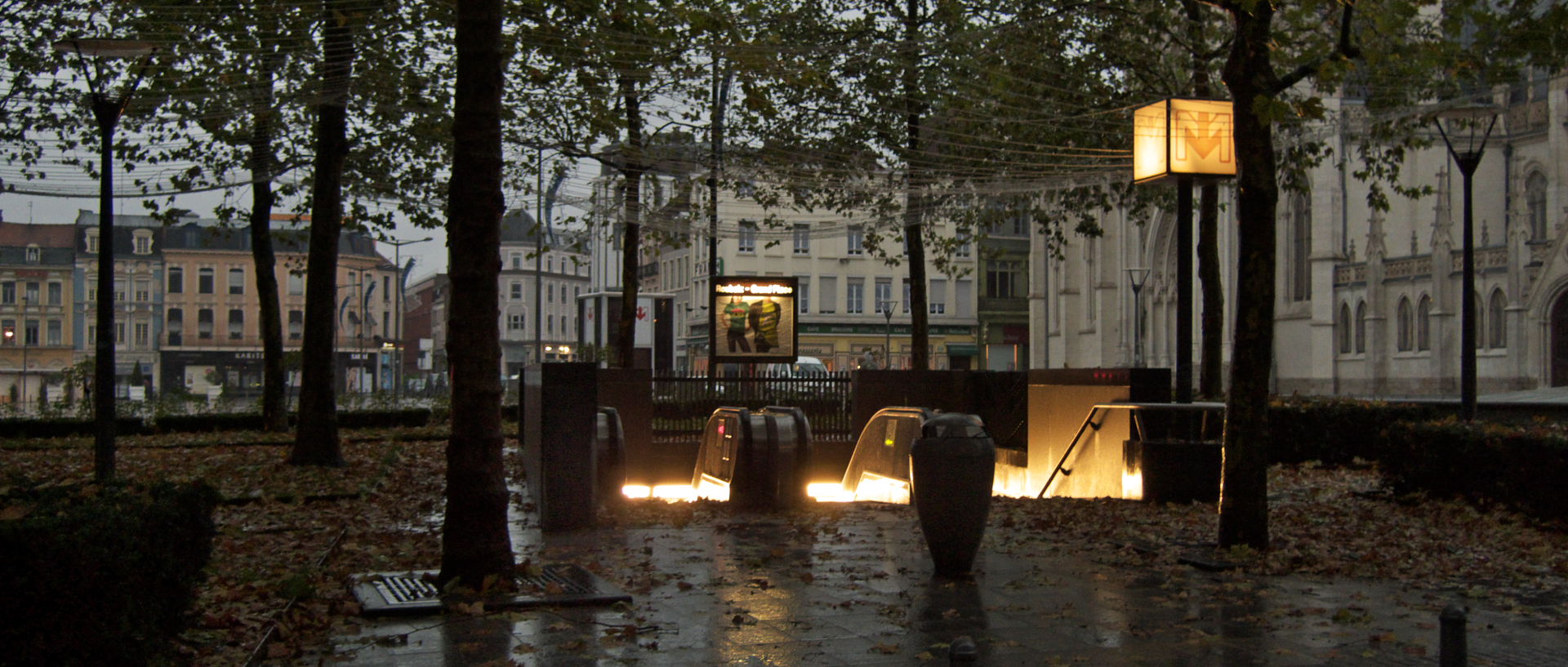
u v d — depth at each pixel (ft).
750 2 66.90
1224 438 35.32
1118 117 77.61
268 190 88.84
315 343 63.98
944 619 25.98
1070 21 73.97
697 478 63.82
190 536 21.43
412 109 68.23
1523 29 33.73
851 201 86.33
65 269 305.53
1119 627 25.23
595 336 159.33
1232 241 197.98
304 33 58.85
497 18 28.91
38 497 18.43
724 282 86.63
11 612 15.57
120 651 17.48
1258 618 26.11
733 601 27.94
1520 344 158.71
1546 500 39.32
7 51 55.57
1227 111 43.68
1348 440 61.93
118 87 58.70
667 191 96.32
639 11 58.18
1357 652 23.02
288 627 24.22
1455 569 32.42
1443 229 169.89
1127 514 43.19
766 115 64.85
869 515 45.39
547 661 22.21
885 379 70.44
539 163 76.43
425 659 22.33
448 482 29.07
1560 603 27.84
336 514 44.14
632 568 32.63
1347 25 33.83
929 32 75.46
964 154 80.74
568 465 40.88
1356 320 186.29
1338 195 190.90
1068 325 250.37
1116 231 237.25
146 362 304.91
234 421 104.47
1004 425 67.77
